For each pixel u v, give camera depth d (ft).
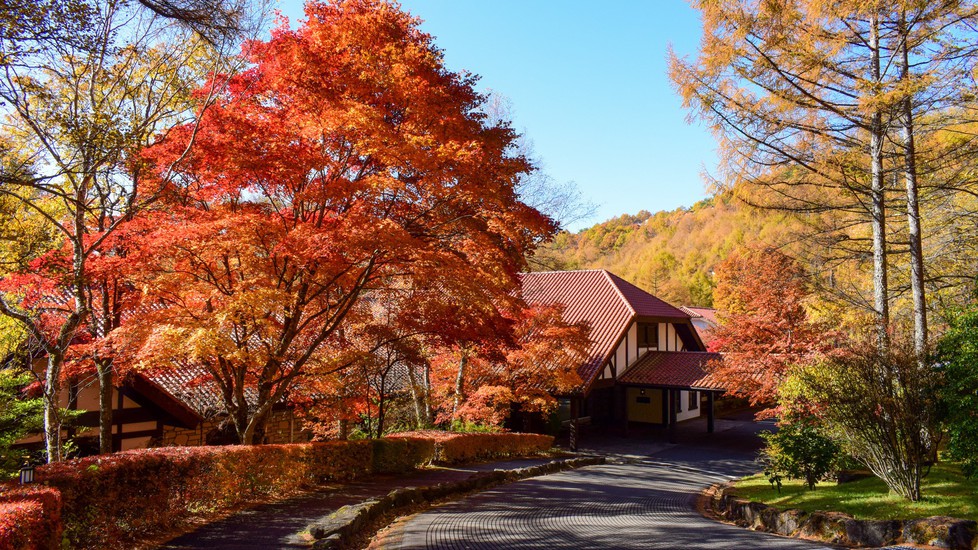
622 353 88.33
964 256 55.01
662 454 73.82
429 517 30.19
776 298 63.57
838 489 36.70
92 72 30.30
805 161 45.57
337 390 45.11
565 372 70.03
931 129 44.45
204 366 41.22
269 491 33.47
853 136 45.50
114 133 27.99
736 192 47.50
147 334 30.83
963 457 30.78
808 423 39.22
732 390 65.26
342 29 33.42
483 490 42.06
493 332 47.32
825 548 24.30
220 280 35.96
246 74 34.35
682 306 174.09
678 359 89.81
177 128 31.99
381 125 30.58
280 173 32.01
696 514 36.01
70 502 20.48
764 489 41.52
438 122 34.53
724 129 45.65
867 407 31.96
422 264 33.53
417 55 34.47
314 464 38.01
